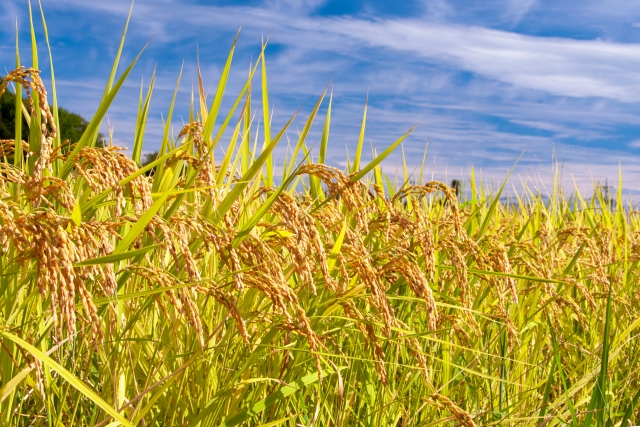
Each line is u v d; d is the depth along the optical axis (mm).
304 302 2895
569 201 7438
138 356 2531
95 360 2883
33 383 2080
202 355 2418
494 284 3514
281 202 2215
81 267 1727
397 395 3305
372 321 2643
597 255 4449
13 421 2295
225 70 2562
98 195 2037
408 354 3617
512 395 3781
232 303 2020
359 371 3404
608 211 6969
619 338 4133
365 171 2424
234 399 2570
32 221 1498
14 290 1965
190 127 2480
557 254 5270
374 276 2406
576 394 3994
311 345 2164
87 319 2000
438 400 2652
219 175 2799
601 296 4539
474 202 4344
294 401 3033
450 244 3178
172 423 2410
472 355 3809
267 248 2207
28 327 2322
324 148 3631
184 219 2100
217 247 2084
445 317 3484
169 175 2453
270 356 2797
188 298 1924
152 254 2867
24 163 2559
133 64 2164
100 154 1969
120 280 2178
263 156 2295
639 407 3746
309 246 2227
